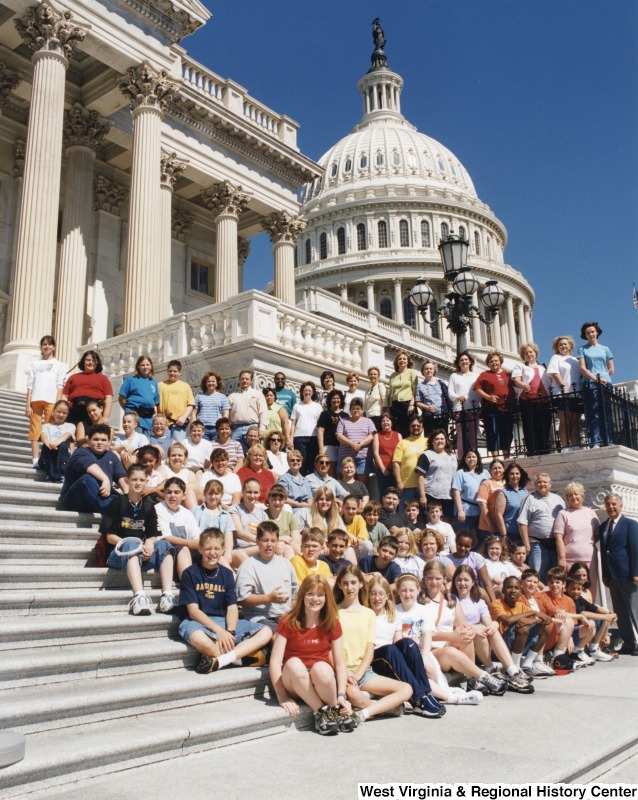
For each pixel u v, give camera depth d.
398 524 9.47
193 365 15.43
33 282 16.86
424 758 4.62
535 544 10.03
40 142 17.58
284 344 15.45
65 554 7.43
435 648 7.12
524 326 97.25
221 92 27.81
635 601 9.64
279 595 6.74
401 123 112.06
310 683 5.55
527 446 11.93
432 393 12.68
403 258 87.75
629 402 12.73
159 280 22.19
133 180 20.28
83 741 4.44
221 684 5.81
